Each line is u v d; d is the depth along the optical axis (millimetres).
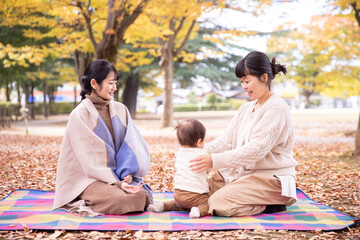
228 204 3492
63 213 3500
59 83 34594
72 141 3627
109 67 3783
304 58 18281
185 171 3643
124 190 3537
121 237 2850
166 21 13359
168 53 17984
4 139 13312
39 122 28656
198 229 3068
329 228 3137
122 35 12078
